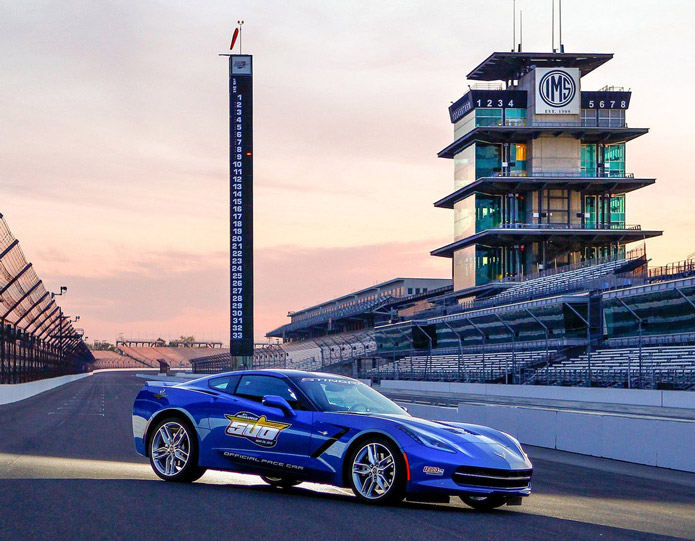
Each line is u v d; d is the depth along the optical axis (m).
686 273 52.44
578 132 82.00
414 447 8.27
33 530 6.43
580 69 87.56
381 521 7.45
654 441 15.44
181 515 7.30
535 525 7.78
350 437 8.62
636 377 40.94
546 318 56.38
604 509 9.44
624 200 83.94
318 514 7.68
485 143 83.81
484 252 83.75
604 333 54.06
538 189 82.19
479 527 7.44
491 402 39.75
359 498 8.53
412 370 71.19
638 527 8.09
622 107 83.69
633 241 83.25
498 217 83.44
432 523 7.51
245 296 65.19
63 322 79.56
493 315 62.91
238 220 65.56
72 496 8.28
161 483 9.59
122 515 7.20
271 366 101.25
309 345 107.88
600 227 82.88
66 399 44.59
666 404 34.41
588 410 32.16
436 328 75.00
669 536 7.58
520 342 60.03
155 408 9.95
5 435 18.19
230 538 6.32
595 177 81.06
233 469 9.35
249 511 7.67
